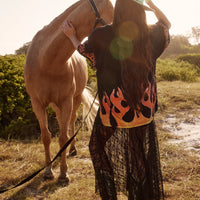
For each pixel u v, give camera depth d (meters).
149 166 1.81
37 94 2.85
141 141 1.79
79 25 2.26
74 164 3.35
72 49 2.53
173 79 11.49
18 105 4.84
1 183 2.84
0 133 4.63
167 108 6.16
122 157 1.84
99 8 2.25
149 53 1.60
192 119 5.32
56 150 3.85
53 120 5.22
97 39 1.65
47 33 2.65
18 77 4.82
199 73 14.20
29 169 3.20
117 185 1.89
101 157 1.84
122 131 1.79
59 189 2.71
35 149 3.88
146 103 1.70
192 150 3.66
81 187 2.71
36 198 2.54
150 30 1.68
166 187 2.64
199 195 2.48
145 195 1.78
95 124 1.85
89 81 7.86
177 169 3.05
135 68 1.58
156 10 1.85
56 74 2.73
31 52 2.82
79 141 4.31
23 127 4.82
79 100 4.05
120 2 1.56
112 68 1.65
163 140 4.13
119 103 1.68
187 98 6.87
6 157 3.54
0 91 4.62
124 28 1.54
